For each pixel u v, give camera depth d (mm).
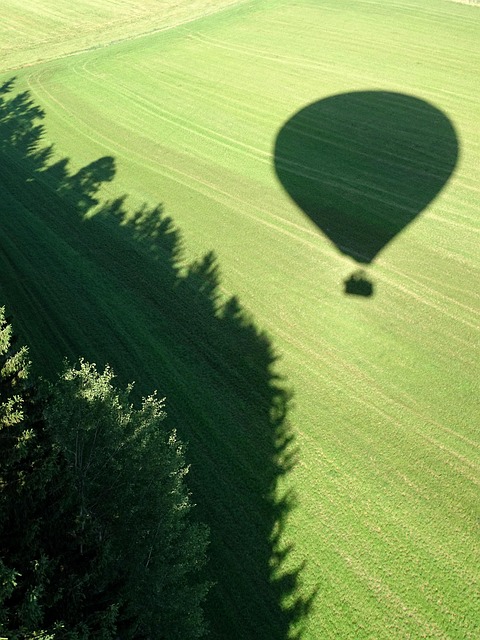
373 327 20438
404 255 23609
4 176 29656
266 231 25297
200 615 11797
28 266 23375
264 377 18703
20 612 8117
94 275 22938
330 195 27422
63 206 27234
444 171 28781
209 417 17391
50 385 12469
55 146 32438
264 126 33688
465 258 23359
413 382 18484
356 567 13883
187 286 22375
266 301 21641
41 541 9656
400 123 33188
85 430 12375
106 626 8914
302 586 13578
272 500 15242
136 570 11375
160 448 13273
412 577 13695
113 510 11836
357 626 12953
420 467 16000
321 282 22438
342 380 18594
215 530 14555
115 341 19984
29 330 20359
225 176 29359
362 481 15672
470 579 13648
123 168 30234
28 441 10172
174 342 19953
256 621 13008
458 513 14922
